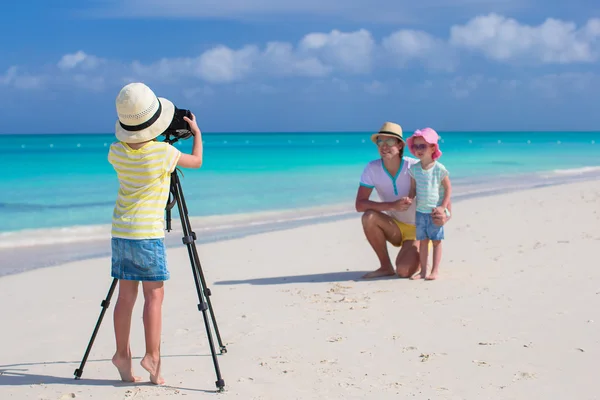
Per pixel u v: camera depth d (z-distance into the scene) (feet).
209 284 23.71
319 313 18.95
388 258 24.34
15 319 19.39
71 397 12.90
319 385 13.19
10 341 17.10
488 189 61.77
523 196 52.01
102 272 26.76
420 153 22.48
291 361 14.75
